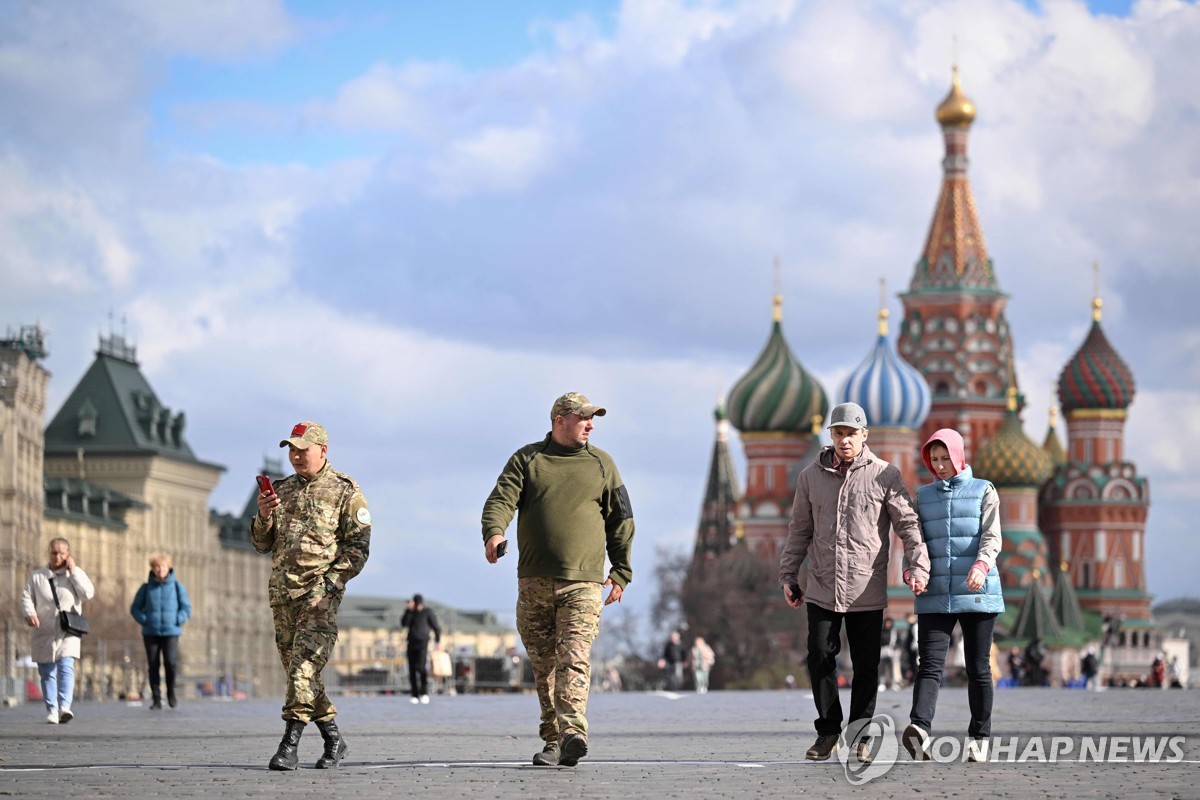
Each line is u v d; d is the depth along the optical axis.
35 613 51.25
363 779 29.36
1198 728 44.94
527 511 31.67
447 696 93.06
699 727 48.59
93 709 65.69
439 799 26.16
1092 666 176.88
